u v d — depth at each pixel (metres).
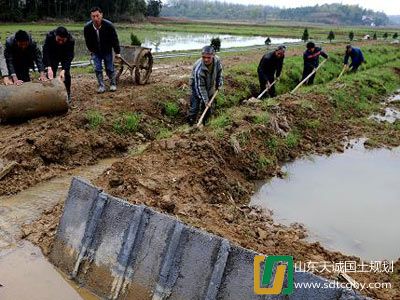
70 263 5.12
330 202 7.53
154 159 7.15
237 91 12.74
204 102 8.76
